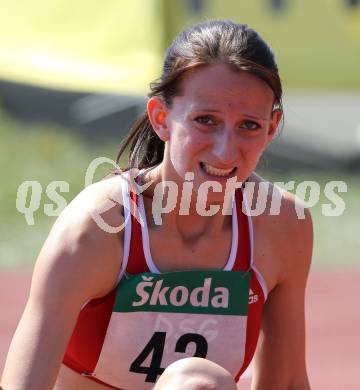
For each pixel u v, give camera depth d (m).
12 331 23.19
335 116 39.03
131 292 8.60
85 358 8.99
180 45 8.37
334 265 31.11
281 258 9.43
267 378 10.09
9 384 8.36
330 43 38.28
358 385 20.03
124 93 36.31
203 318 8.80
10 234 33.91
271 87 8.29
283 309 9.80
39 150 40.62
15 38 37.56
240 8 36.91
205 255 8.94
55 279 8.46
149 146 9.32
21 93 40.72
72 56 36.88
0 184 37.75
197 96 8.20
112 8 36.22
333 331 24.00
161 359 8.80
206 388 7.95
